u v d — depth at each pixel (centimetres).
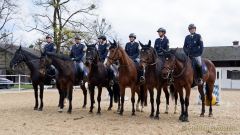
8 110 1574
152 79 1308
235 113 1520
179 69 1232
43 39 3878
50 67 1507
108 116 1388
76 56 1528
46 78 1555
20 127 1103
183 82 1245
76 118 1310
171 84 1369
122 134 994
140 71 1409
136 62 1430
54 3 3872
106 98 2342
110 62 1335
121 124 1176
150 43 1294
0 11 4956
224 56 6147
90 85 1442
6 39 5209
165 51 1227
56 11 3941
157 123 1200
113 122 1223
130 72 1359
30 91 3109
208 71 1406
